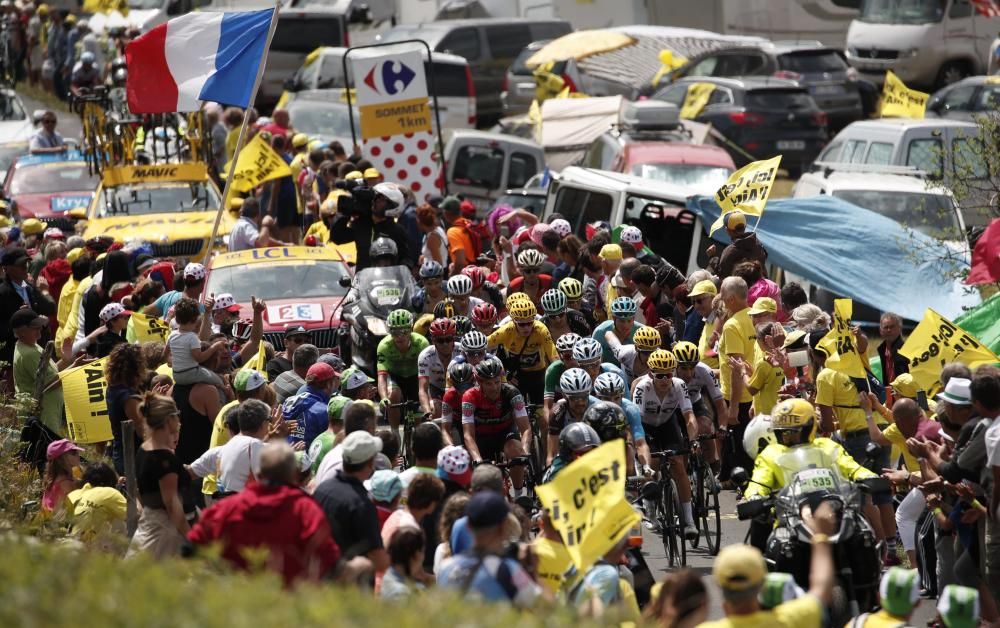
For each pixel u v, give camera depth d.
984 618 30.25
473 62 125.31
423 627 17.66
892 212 69.00
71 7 169.50
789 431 30.75
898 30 121.00
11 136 108.12
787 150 104.69
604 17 128.88
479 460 37.72
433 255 62.03
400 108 74.62
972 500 30.08
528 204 82.75
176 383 40.00
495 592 22.36
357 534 26.47
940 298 59.78
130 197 78.00
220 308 50.66
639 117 86.88
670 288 51.41
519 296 43.06
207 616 16.88
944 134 81.12
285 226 78.06
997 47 111.44
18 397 42.84
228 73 53.53
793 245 60.84
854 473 30.89
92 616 16.77
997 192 60.59
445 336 42.31
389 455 33.34
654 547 42.28
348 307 56.94
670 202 62.19
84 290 56.09
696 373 41.25
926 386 41.66
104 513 32.59
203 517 23.84
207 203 78.56
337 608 17.81
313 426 39.09
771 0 126.69
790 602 21.55
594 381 38.22
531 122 105.38
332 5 135.00
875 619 22.78
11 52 157.50
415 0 140.75
